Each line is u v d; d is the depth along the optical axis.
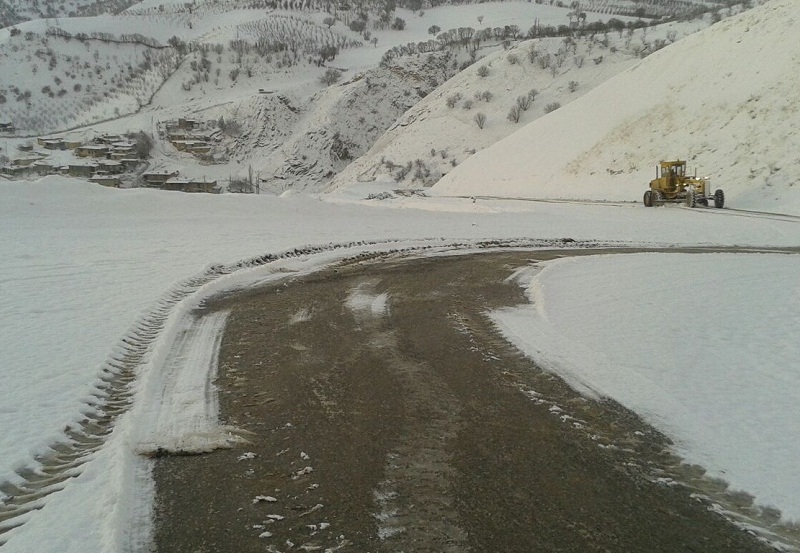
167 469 4.15
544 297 9.80
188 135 123.75
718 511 3.72
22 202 21.00
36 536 3.27
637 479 4.11
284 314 8.69
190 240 16.56
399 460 4.30
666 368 6.34
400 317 8.58
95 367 6.07
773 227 22.83
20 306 8.63
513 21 191.12
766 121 36.19
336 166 118.00
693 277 11.66
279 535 3.39
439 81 135.88
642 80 54.19
